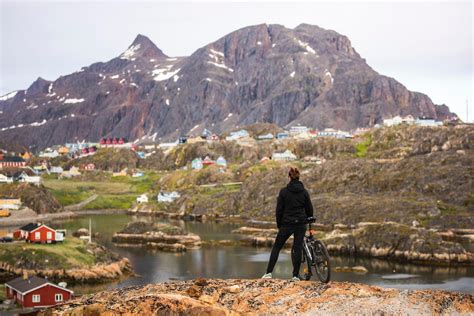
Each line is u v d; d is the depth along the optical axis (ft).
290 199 65.92
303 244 66.08
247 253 447.42
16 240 398.42
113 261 368.89
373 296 57.06
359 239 449.89
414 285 317.63
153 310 59.47
